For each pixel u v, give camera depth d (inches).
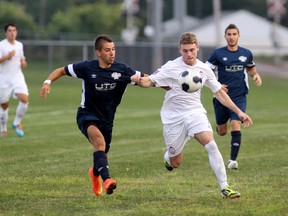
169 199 864.9
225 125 1246.3
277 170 1120.8
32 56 4121.6
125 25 5935.0
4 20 5546.3
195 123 885.2
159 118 2036.2
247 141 1536.7
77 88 3299.7
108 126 889.5
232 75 1227.2
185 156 1286.9
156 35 3750.0
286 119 2070.6
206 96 3004.4
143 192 911.7
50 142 1457.9
